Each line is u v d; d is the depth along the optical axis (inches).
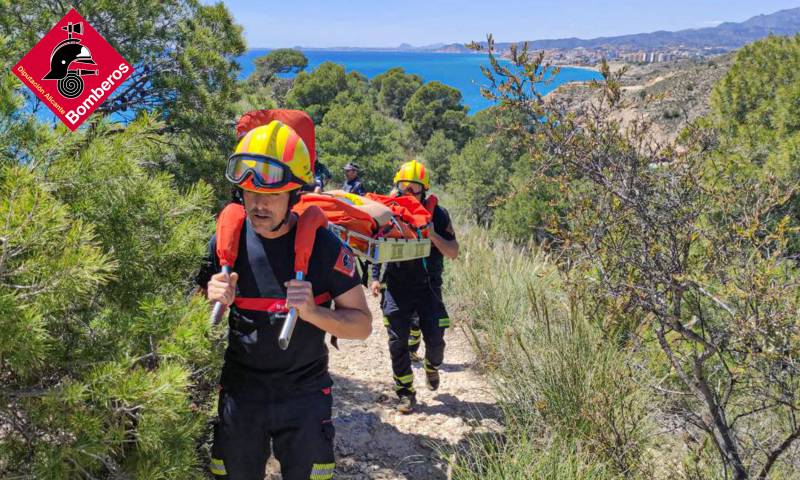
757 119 568.4
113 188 94.3
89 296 90.0
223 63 206.4
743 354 121.3
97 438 75.2
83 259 74.2
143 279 96.7
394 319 192.7
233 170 89.1
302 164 90.2
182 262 100.1
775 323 108.5
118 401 81.0
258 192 89.0
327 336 265.9
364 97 2915.8
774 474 135.9
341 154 1449.3
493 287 292.4
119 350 85.7
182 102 192.5
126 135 98.8
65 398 73.0
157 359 92.7
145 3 192.9
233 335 96.7
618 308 144.4
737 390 139.3
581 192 144.3
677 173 133.0
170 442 84.7
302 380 97.2
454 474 152.8
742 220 121.9
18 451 78.0
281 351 94.5
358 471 155.9
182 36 202.7
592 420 149.5
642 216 132.0
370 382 219.3
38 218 72.5
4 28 159.0
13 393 77.6
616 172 135.0
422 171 200.8
